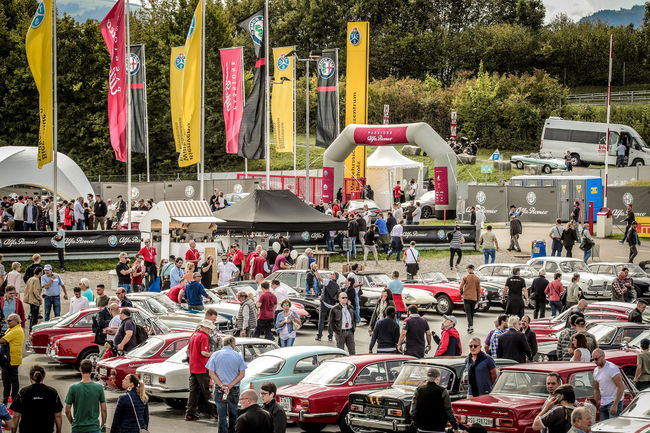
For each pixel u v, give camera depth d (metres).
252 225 40.16
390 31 122.88
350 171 60.47
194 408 19.25
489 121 99.19
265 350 21.00
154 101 91.12
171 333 22.48
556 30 126.75
